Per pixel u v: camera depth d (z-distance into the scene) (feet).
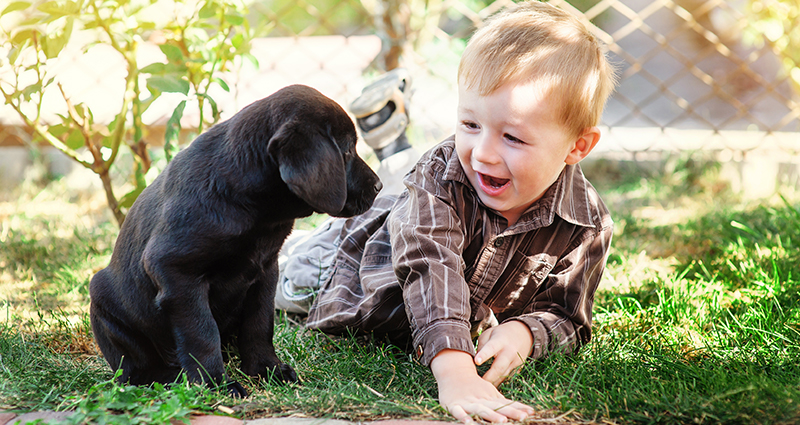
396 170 9.87
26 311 9.02
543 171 6.00
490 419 5.28
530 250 6.94
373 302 7.14
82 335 8.11
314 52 25.36
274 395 5.90
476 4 25.52
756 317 7.91
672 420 5.38
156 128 17.03
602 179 17.83
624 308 8.62
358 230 8.13
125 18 9.44
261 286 6.81
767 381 5.84
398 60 16.31
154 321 6.62
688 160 17.54
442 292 6.08
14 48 9.59
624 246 12.04
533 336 6.57
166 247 6.07
